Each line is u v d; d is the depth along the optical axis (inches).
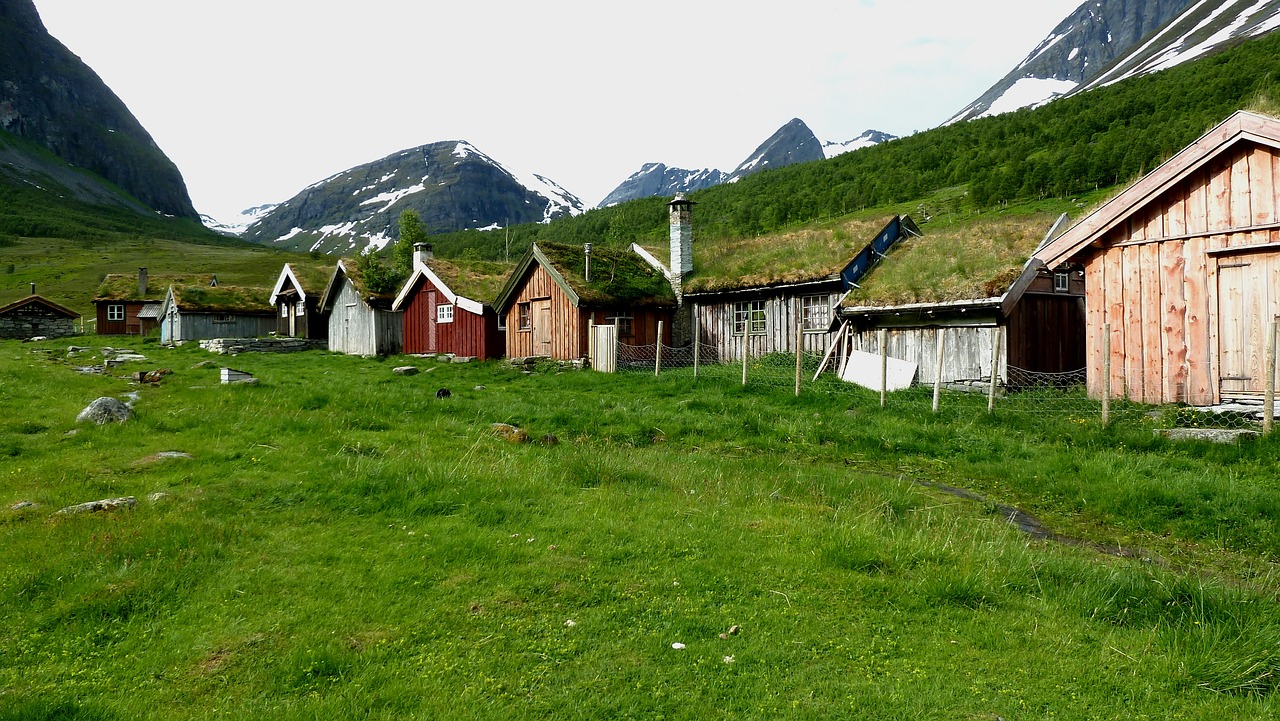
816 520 295.4
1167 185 547.5
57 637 184.9
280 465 350.6
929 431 495.5
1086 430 466.9
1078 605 215.0
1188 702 164.4
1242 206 518.3
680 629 195.9
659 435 522.6
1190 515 318.7
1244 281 518.0
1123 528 319.6
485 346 1210.6
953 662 181.8
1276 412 475.5
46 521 255.3
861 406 601.0
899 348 864.3
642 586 223.6
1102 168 3169.3
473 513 289.9
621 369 1031.6
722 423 547.5
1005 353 753.0
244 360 1174.3
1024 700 164.7
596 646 186.4
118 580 213.3
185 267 4886.8
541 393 767.7
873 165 5260.8
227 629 191.0
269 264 5251.0
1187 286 546.0
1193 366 541.3
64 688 162.9
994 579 231.6
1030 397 632.4
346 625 194.5
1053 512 344.5
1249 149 515.8
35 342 1668.3
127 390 609.0
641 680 170.4
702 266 1229.7
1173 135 2967.5
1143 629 201.0
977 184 3503.9
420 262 1311.5
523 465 373.7
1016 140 4576.8
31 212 7598.4
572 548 253.8
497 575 228.7
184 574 220.4
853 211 4308.6
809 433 509.7
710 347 1166.3
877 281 938.1
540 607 207.9
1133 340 575.8
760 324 1097.4
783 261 1110.4
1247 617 199.0
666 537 266.1
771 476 384.2
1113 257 589.6
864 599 217.5
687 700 162.2
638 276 1210.0
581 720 154.0
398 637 189.0
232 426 433.7
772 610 208.5
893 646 189.8
